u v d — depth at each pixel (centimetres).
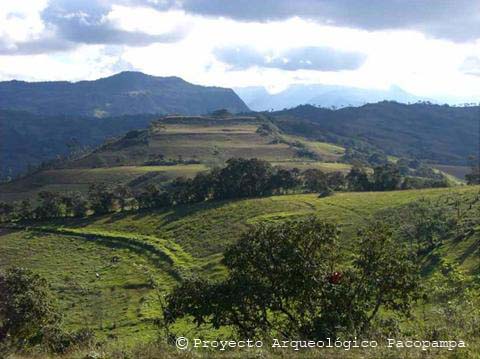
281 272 2366
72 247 11412
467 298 2889
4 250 11450
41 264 10406
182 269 9100
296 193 13475
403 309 2459
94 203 13775
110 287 8619
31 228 12988
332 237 2547
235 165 13462
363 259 2473
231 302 2338
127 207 14000
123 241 11369
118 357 1581
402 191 12275
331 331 2070
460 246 7300
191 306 2427
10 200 18700
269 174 13500
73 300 8006
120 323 6612
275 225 2633
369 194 12331
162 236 11400
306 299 2338
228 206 12431
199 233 11131
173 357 1557
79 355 1669
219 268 8750
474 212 8781
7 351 1953
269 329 2309
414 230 8319
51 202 13850
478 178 13862
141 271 9381
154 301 7544
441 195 10606
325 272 2400
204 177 13475
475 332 1797
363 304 2364
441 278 4331
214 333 3372
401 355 1501
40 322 3669
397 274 2431
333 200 11912
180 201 13500
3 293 3762
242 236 2598
